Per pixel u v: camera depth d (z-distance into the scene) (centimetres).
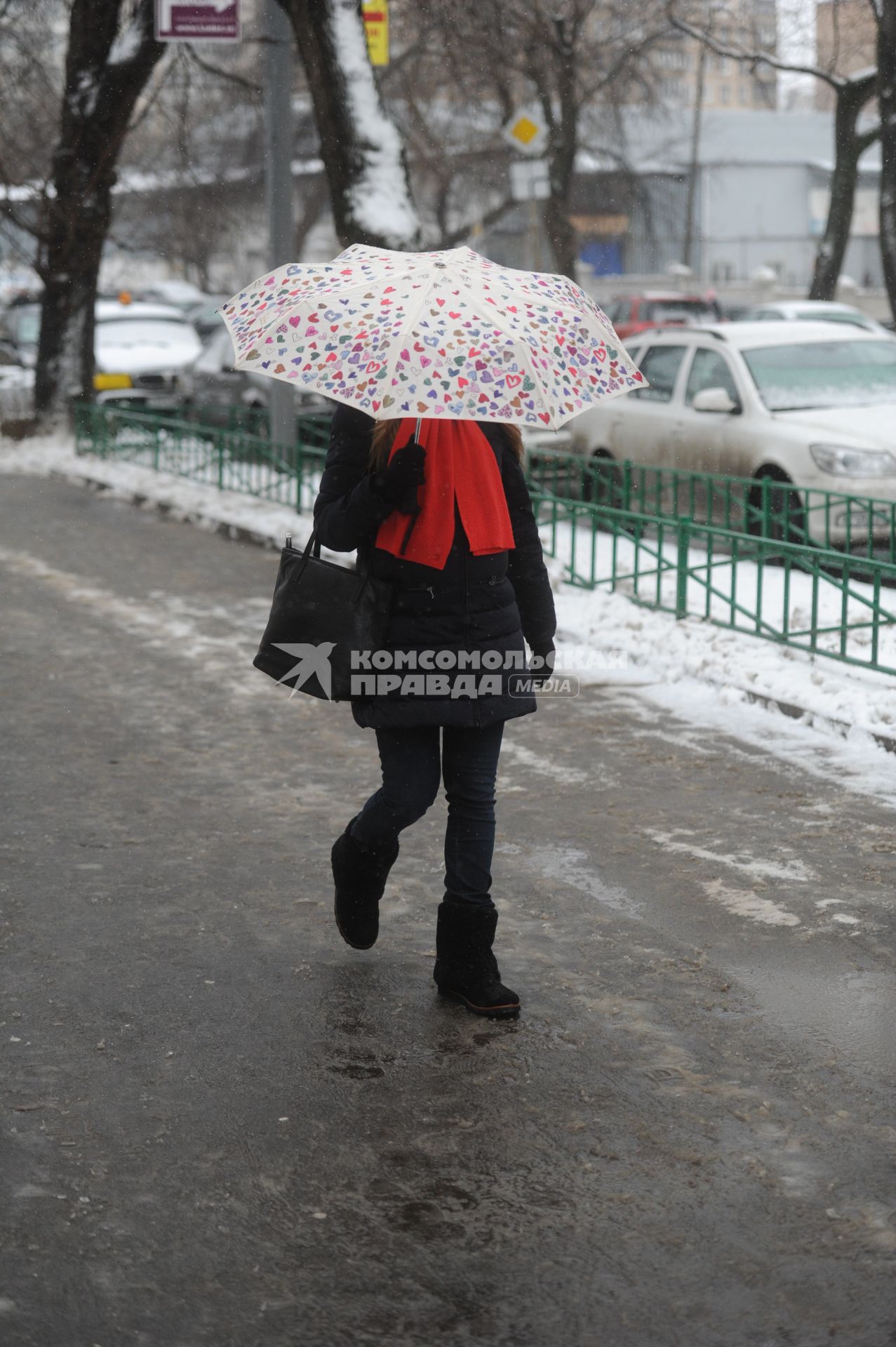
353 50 1409
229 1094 388
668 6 2606
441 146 2873
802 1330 294
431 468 405
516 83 2727
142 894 524
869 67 2706
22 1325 296
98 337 2389
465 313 379
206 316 3219
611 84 2902
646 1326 296
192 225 3216
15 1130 370
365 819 442
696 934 489
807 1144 362
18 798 628
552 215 2623
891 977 455
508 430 422
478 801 430
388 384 362
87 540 1310
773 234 6109
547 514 1213
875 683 759
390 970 464
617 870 546
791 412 1141
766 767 666
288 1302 304
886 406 1148
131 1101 384
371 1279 311
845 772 656
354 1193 343
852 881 532
